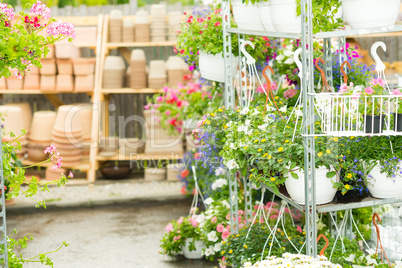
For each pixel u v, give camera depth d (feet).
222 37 12.50
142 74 21.98
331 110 9.00
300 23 9.10
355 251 11.28
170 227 14.28
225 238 12.89
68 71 21.79
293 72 13.51
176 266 13.73
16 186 9.31
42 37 8.70
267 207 13.60
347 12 8.88
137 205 20.18
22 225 17.71
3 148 9.23
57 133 21.25
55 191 21.12
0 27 8.32
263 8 10.08
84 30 22.31
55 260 14.32
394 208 12.81
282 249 10.82
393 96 8.50
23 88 22.13
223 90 15.14
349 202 9.12
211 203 14.60
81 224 17.78
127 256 14.56
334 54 12.89
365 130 8.58
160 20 22.04
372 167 9.14
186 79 19.90
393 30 8.70
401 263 10.19
